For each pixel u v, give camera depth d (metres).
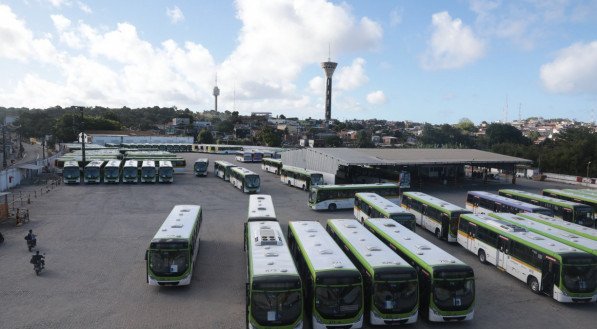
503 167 67.12
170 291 18.92
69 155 69.25
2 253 23.88
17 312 16.62
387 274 15.42
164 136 134.88
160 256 18.59
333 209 38.50
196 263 22.59
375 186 39.66
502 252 21.98
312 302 15.05
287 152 65.12
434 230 29.41
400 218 26.05
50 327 15.46
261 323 14.06
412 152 63.28
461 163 56.66
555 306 18.30
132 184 53.19
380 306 15.34
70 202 39.94
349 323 14.88
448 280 15.86
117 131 143.88
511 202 32.03
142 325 15.73
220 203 40.88
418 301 15.59
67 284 19.53
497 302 18.61
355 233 20.69
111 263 22.45
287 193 48.34
